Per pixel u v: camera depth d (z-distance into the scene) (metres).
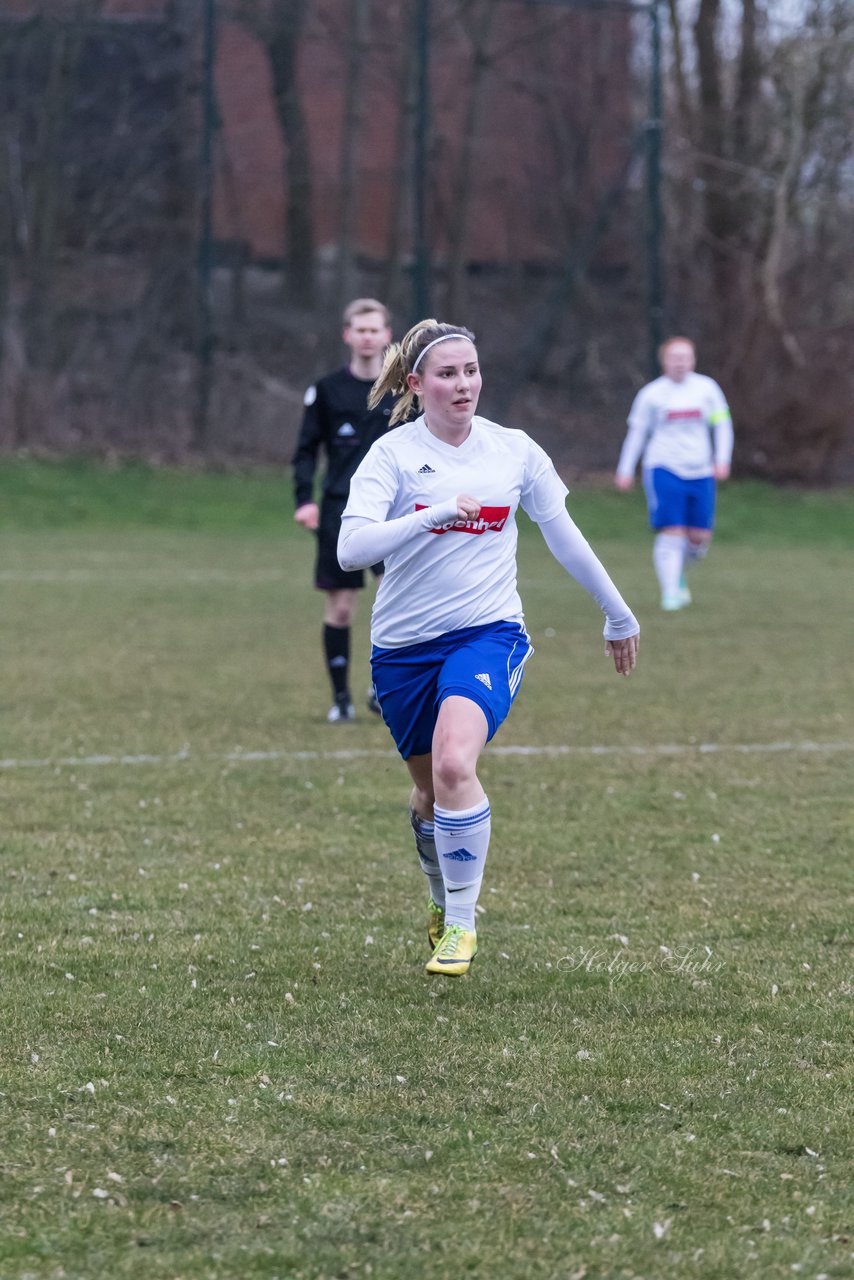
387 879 19.12
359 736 28.86
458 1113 11.90
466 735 14.44
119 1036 13.53
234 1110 11.90
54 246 78.62
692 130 85.12
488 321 81.75
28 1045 13.28
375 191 79.69
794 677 36.19
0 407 78.56
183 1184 10.58
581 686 34.84
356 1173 10.79
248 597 51.16
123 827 21.62
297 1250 9.69
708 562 64.94
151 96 77.81
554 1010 14.41
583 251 82.06
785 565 63.97
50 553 62.78
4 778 24.66
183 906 17.80
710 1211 10.29
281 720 30.38
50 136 77.81
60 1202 10.29
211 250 78.94
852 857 20.33
